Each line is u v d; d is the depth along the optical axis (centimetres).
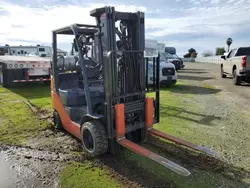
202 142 420
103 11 335
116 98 340
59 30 423
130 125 370
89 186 289
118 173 318
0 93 935
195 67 2597
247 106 690
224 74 1409
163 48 1905
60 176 314
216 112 623
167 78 1020
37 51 2212
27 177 314
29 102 762
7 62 998
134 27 366
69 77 484
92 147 362
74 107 425
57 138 449
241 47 1207
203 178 304
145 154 300
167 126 507
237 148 394
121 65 363
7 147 410
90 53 432
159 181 297
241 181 297
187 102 746
